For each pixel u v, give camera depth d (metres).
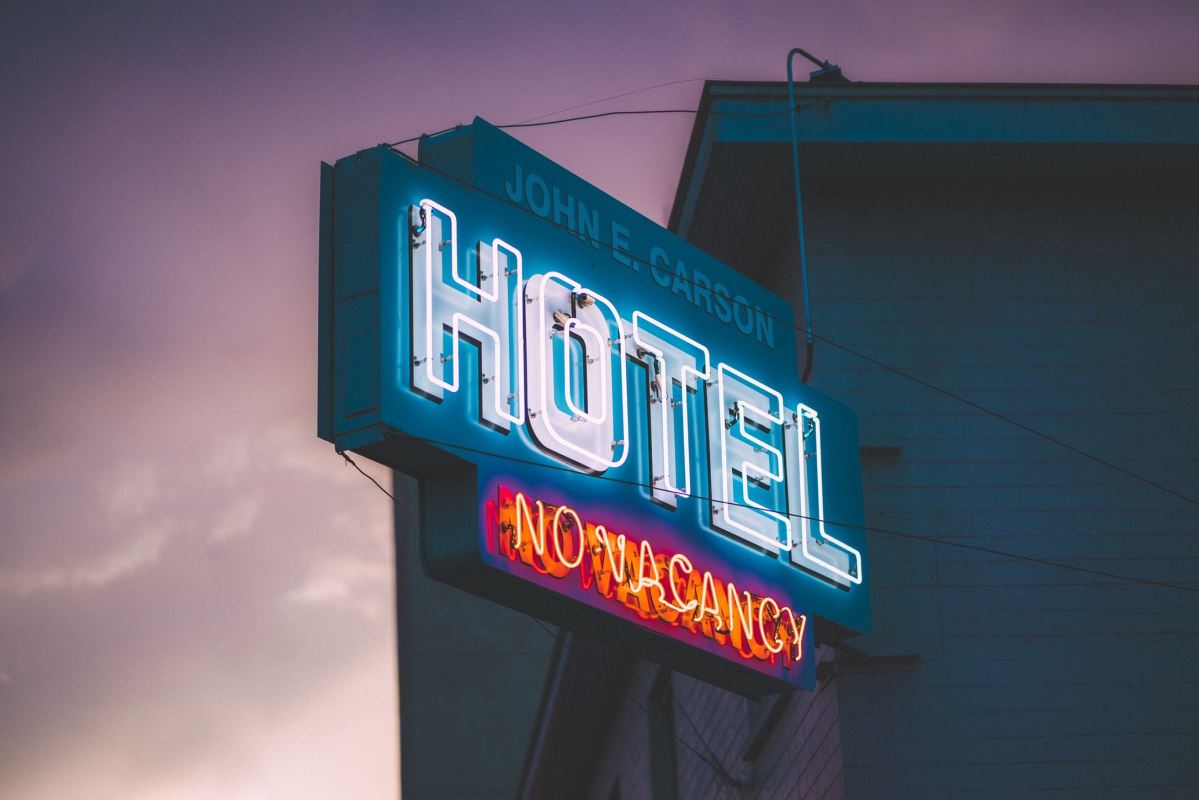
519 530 14.73
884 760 18.05
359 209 14.88
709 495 16.73
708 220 21.00
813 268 20.09
